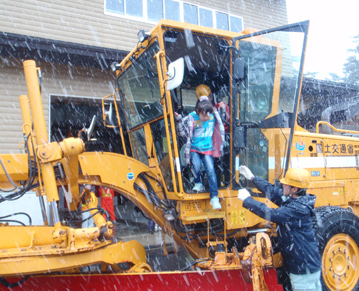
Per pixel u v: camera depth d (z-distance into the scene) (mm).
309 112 7816
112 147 12883
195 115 3943
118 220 10117
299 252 3213
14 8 7895
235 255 3436
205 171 4129
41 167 3043
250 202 3285
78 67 8703
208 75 5285
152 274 3281
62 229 3033
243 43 3896
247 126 3939
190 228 4152
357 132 5895
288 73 4078
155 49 3846
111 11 9250
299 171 3352
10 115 7613
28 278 3303
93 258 3145
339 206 4781
